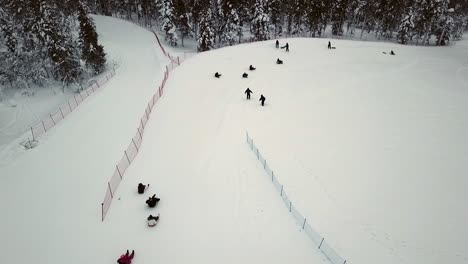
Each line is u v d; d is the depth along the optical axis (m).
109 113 28.41
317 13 64.81
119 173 18.89
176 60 43.03
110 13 83.00
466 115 31.61
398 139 26.06
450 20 66.56
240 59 43.78
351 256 14.32
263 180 18.97
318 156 22.52
